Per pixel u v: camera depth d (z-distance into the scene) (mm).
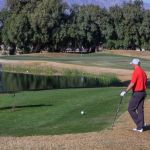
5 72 62875
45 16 93188
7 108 21375
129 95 24719
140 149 11719
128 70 57750
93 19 101812
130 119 16500
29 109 20875
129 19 103188
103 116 17859
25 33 94500
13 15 97562
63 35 96000
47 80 53031
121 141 12516
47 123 17281
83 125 16266
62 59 78312
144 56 92000
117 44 104688
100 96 24562
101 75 53250
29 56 87688
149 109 18875
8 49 105000
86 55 91188
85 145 11883
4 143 12156
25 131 15711
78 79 52906
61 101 23047
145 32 103188
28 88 43562
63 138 12953
